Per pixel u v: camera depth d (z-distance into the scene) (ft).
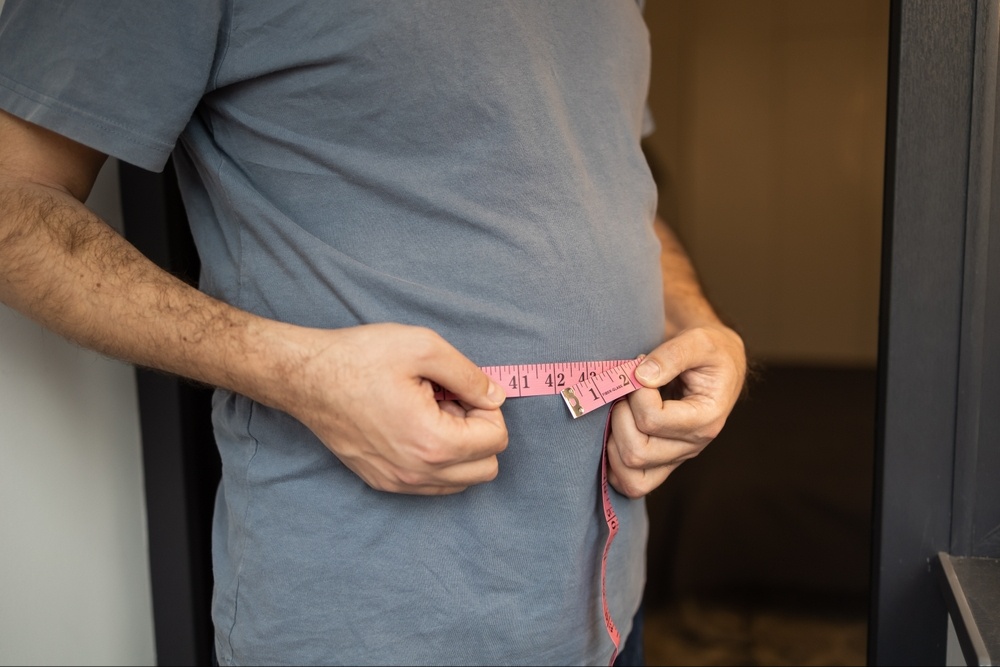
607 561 3.89
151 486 5.18
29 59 3.15
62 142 3.38
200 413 5.29
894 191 4.16
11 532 3.92
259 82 3.32
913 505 4.39
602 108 3.69
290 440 3.52
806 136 19.29
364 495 3.44
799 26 18.72
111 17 3.11
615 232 3.67
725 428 16.12
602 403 3.47
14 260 3.10
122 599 4.97
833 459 14.69
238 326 3.22
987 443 4.20
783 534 12.13
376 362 3.05
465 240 3.37
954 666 4.33
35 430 4.10
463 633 3.54
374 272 3.34
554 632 3.63
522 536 3.56
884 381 4.35
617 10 3.82
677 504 13.24
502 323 3.40
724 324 4.68
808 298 20.03
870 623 4.65
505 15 3.30
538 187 3.39
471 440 3.10
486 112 3.28
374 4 3.13
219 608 3.85
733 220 20.15
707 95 19.60
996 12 3.85
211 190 3.62
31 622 4.08
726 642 9.52
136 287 3.22
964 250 4.11
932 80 4.02
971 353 4.14
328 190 3.40
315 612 3.50
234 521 3.71
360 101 3.25
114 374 4.85
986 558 4.30
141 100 3.20
